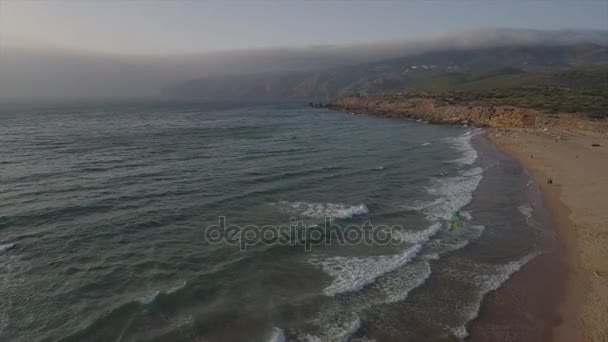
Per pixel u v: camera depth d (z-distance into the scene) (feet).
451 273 59.00
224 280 56.34
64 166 124.57
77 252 64.03
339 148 173.47
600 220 78.48
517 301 51.65
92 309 48.62
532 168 132.57
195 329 44.98
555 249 67.46
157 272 58.29
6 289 52.39
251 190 100.53
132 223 76.69
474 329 45.88
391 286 55.01
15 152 148.15
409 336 44.47
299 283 55.67
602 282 55.62
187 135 220.02
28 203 86.28
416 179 116.26
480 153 164.96
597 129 209.87
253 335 44.06
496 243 69.97
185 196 94.43
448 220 81.30
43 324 45.55
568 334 44.88
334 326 45.88
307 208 87.81
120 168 123.75
